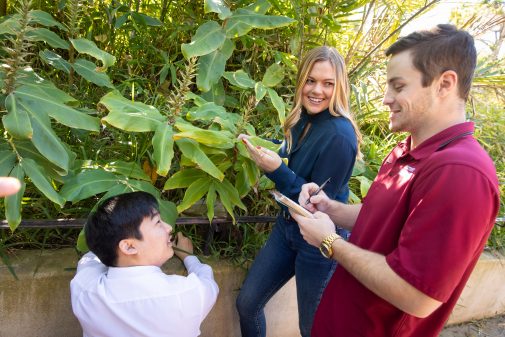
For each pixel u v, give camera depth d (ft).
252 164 5.44
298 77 5.24
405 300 2.98
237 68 8.36
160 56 7.45
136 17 6.75
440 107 3.22
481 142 9.78
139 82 7.20
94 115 6.26
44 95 4.72
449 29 3.14
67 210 5.58
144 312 4.17
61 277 5.33
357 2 8.23
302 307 5.38
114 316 4.17
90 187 4.89
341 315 3.81
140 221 4.23
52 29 7.23
